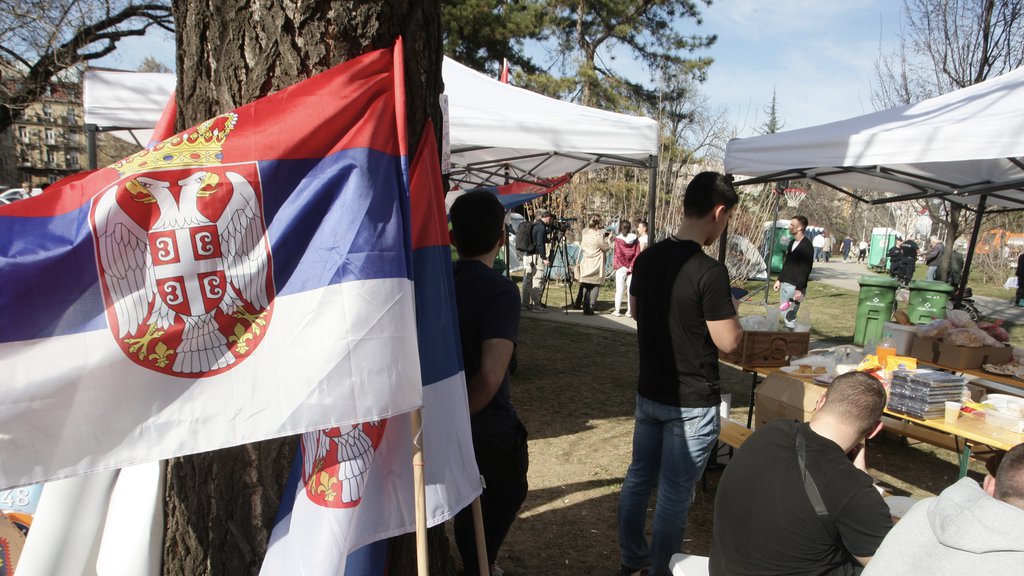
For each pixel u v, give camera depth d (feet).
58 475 4.58
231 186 5.00
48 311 4.61
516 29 66.54
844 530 6.33
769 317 15.11
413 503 5.80
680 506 9.22
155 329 4.82
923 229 101.14
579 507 13.15
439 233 6.26
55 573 6.09
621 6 73.10
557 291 49.90
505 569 10.69
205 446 4.83
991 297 58.54
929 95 39.65
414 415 5.36
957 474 15.75
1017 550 4.95
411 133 6.30
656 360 9.27
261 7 5.70
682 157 75.31
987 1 34.76
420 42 6.40
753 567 6.71
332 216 5.12
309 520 5.35
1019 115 11.84
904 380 12.01
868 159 14.37
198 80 5.99
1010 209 24.68
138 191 4.85
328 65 5.75
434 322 6.07
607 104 78.18
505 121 16.28
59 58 44.93
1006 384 14.57
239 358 4.94
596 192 63.72
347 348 4.98
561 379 23.79
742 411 20.40
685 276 8.84
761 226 57.06
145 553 6.24
